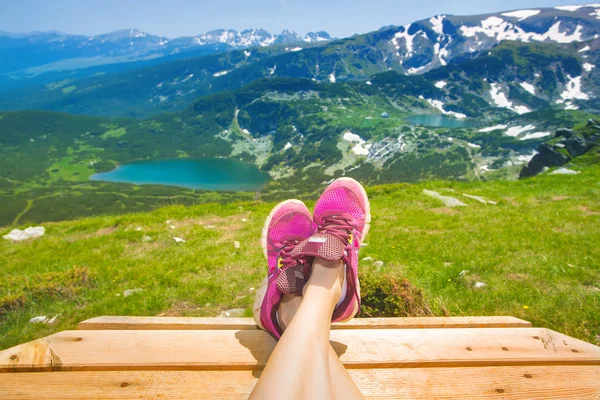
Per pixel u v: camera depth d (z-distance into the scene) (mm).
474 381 1842
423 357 2051
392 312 5465
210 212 16688
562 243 9672
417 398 1726
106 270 10242
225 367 1911
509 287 7152
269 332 2229
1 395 1633
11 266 11719
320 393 1279
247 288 8789
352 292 2064
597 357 2100
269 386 1286
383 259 9586
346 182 3244
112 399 1633
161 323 2566
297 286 1938
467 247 9914
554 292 6793
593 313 5184
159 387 1716
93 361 1901
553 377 1883
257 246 11695
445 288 7426
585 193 16328
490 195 17062
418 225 12422
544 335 2328
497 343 2219
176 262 10500
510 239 10344
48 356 1933
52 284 8859
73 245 13188
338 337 2236
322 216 2918
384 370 1911
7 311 8102
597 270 7773
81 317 7859
